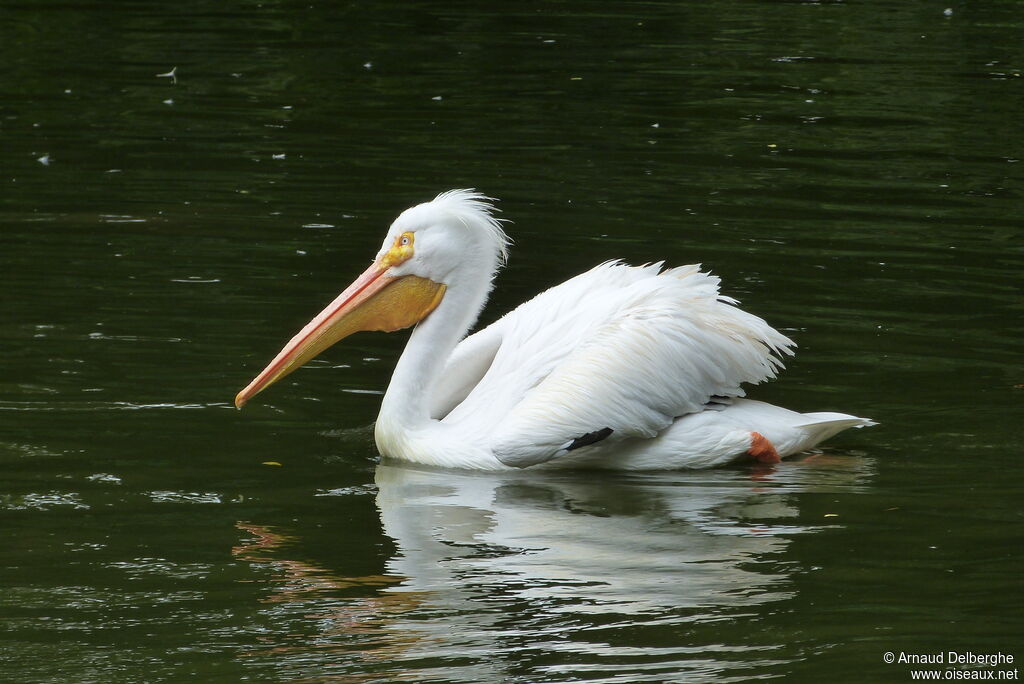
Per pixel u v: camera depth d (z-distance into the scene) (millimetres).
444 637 8086
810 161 22094
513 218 18562
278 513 10117
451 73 28750
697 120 24922
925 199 19844
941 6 37625
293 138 22969
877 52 31469
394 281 12148
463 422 11711
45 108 24609
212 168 20922
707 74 29000
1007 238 17922
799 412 12094
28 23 32500
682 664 7785
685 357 11445
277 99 25938
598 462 11516
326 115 24750
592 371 11297
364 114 24875
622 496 10656
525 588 8820
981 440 11602
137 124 23641
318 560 9250
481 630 8195
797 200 19766
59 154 21484
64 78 27125
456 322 12219
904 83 28203
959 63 30250
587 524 9992
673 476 11195
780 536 9719
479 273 12273
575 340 11656
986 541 9578
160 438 11523
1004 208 19391
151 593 8672
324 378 13391
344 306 12141
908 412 12258
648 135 23781
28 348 13406
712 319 11625
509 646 7996
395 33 33094
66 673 7621
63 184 19766
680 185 20531
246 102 25641
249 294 15305
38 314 14422
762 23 35031
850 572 9055
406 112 25156
